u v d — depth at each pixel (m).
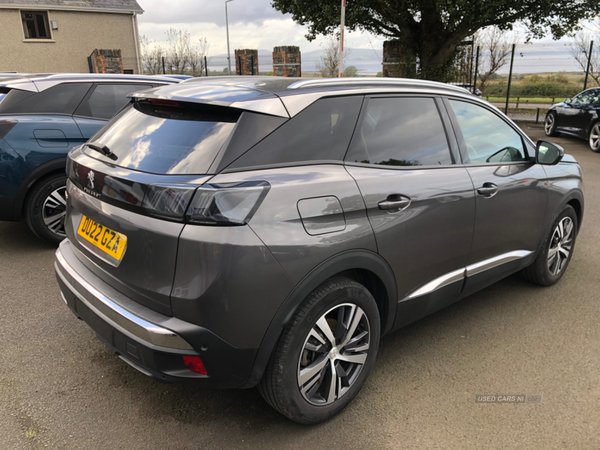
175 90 2.31
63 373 2.67
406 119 2.62
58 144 4.37
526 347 3.05
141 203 1.88
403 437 2.25
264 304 1.90
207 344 1.84
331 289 2.11
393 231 2.35
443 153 2.77
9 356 2.81
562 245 3.94
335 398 2.31
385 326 2.56
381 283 2.42
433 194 2.56
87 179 2.19
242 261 1.80
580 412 2.43
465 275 2.95
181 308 1.83
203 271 1.78
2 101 4.27
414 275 2.57
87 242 2.26
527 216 3.35
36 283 3.84
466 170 2.85
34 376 2.63
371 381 2.68
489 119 3.19
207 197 1.77
